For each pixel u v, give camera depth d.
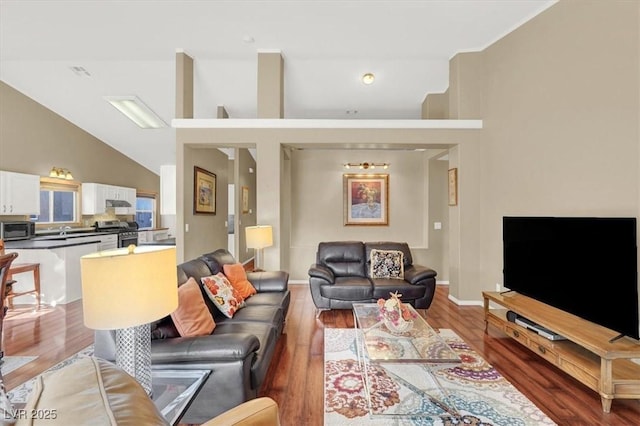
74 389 0.72
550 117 3.24
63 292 4.25
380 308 2.64
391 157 6.24
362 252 4.51
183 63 4.34
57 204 6.02
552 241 2.75
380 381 2.40
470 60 4.32
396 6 3.35
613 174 2.61
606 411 2.02
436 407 2.07
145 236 7.35
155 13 3.45
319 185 6.23
